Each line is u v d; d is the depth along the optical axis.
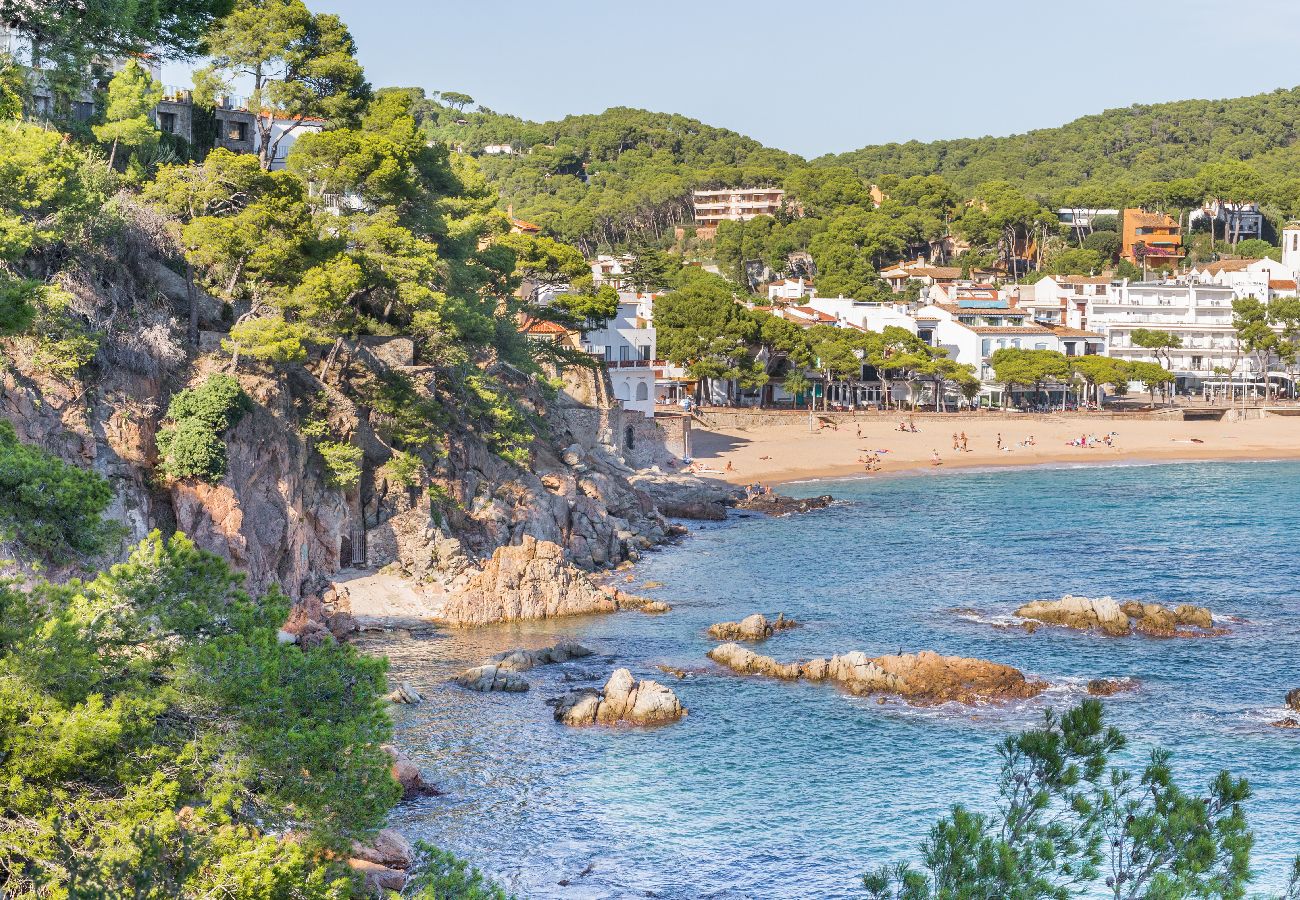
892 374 191.75
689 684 58.19
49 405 53.47
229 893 18.52
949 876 21.97
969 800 44.41
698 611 73.44
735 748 49.84
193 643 23.25
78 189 54.72
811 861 40.16
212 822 19.69
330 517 70.44
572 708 53.00
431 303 80.75
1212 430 179.88
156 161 82.38
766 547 96.12
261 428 64.62
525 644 64.81
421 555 73.50
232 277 71.62
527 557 72.62
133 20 28.22
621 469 117.81
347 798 21.64
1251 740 50.12
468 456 83.50
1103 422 184.62
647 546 95.19
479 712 53.88
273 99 91.94
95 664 21.47
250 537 62.28
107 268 62.94
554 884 38.56
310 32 93.88
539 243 127.62
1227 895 20.67
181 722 21.75
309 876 19.81
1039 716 53.53
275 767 21.38
